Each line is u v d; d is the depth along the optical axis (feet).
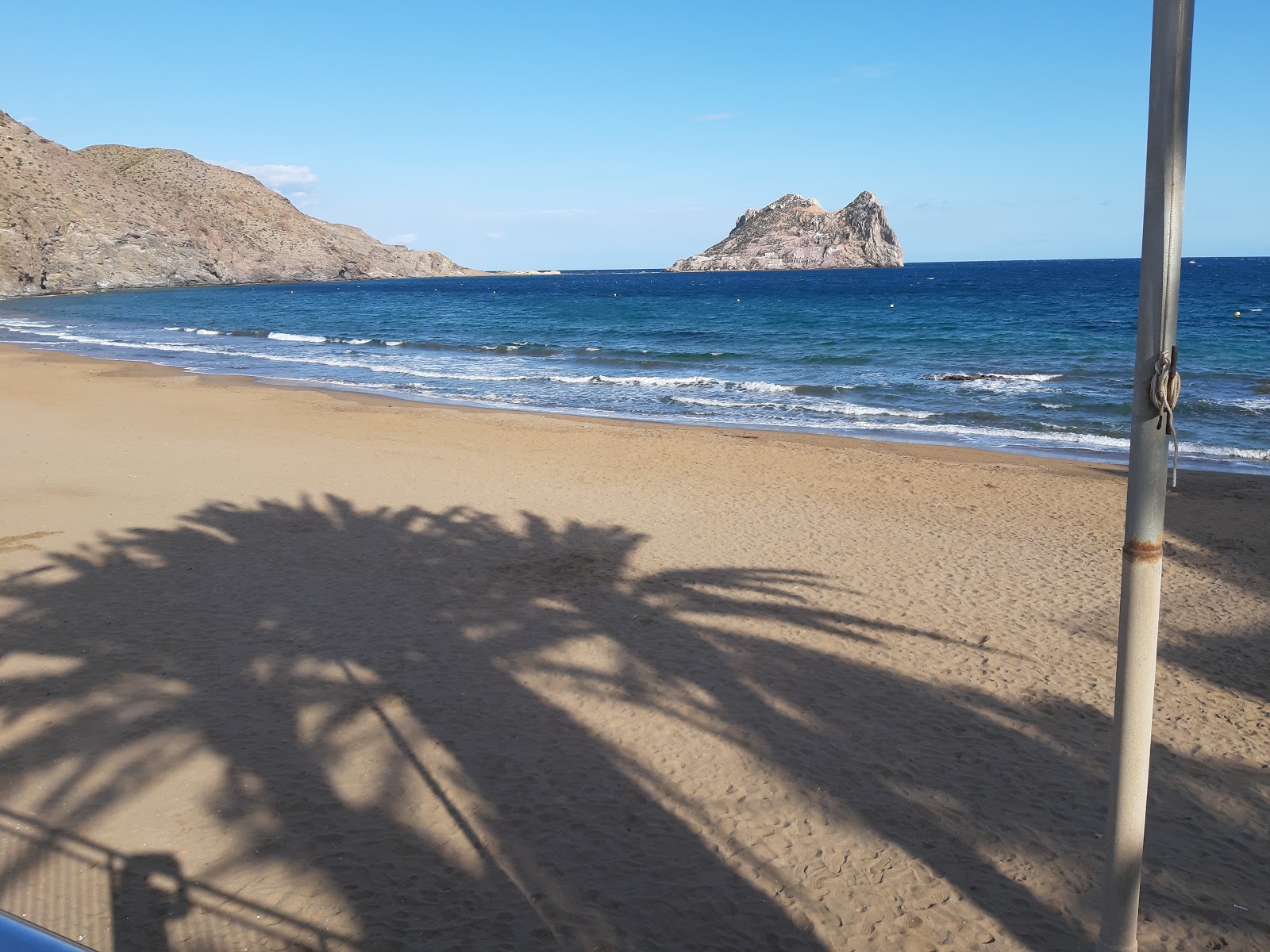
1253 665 22.30
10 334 142.00
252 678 20.74
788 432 57.93
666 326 157.69
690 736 18.39
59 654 21.88
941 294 263.70
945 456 49.37
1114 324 138.10
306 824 15.16
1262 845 15.03
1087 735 18.62
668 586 27.40
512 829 15.14
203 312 209.77
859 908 13.33
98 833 14.76
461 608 25.32
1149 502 8.49
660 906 13.28
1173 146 7.82
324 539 31.83
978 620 24.90
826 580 28.17
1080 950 12.44
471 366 98.07
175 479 40.45
